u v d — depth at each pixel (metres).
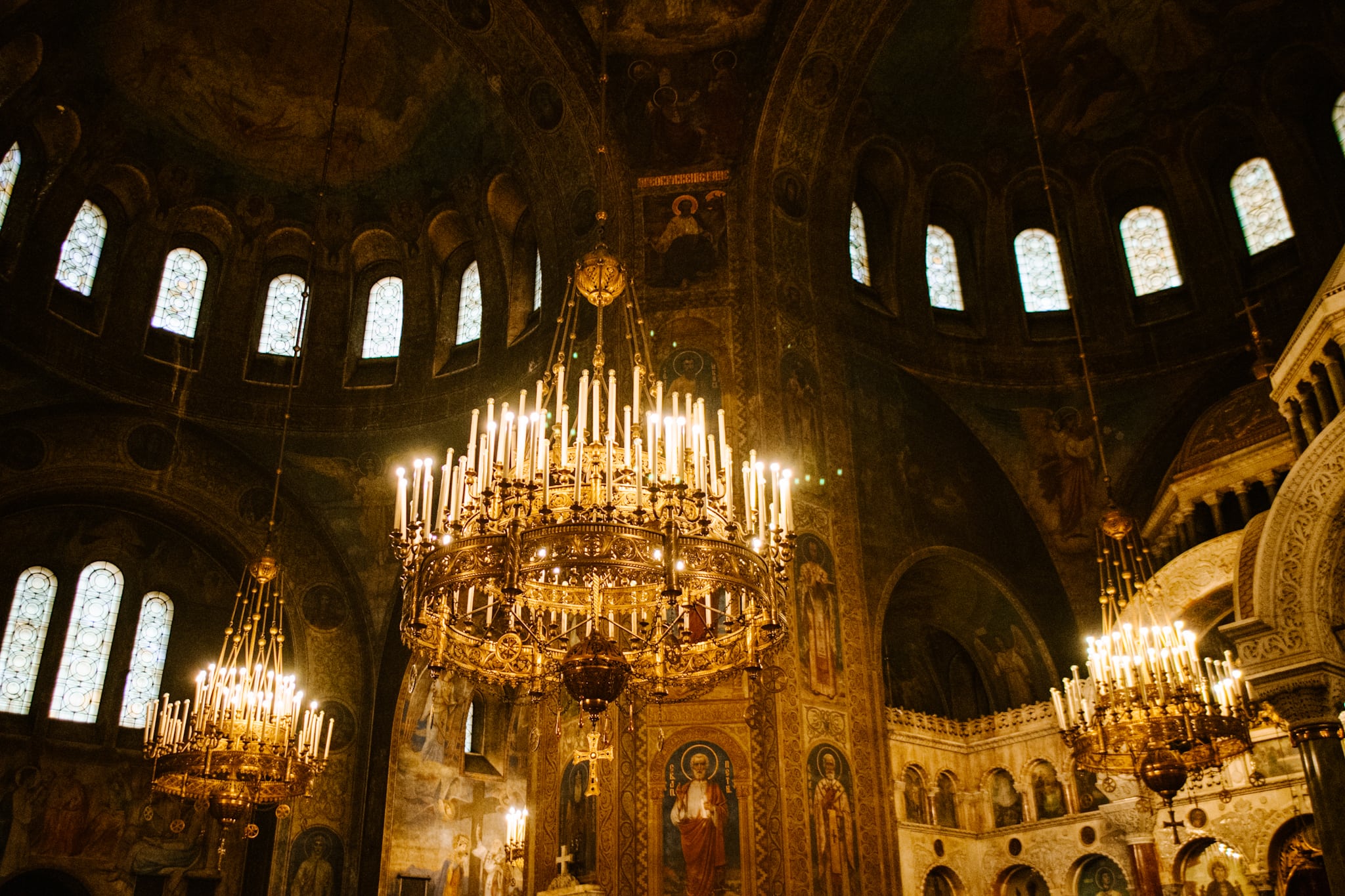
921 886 19.09
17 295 20.08
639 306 19.52
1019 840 19.70
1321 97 21.30
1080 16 21.28
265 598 21.66
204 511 21.58
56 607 20.27
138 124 21.88
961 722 21.14
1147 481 20.77
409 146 23.14
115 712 20.22
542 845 16.45
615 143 20.45
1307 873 16.42
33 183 20.62
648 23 20.44
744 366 19.02
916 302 22.38
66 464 20.31
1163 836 17.81
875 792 17.19
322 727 20.94
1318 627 11.32
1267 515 11.91
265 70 21.95
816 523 18.58
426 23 20.91
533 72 20.77
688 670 11.49
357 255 24.25
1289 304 20.73
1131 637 13.23
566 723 16.94
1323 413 11.88
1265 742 17.00
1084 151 23.19
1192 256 22.23
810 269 20.70
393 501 22.50
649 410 10.74
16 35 18.69
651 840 15.78
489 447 10.78
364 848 20.36
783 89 20.38
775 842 15.70
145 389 21.56
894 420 20.86
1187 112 22.30
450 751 21.73
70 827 19.23
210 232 23.38
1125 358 21.95
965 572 20.47
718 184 20.33
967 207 23.75
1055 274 23.31
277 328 23.59
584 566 10.53
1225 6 20.88
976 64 22.05
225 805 14.49
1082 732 13.12
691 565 10.34
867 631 18.39
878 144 22.47
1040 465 21.41
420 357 23.45
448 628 11.29
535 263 22.95
